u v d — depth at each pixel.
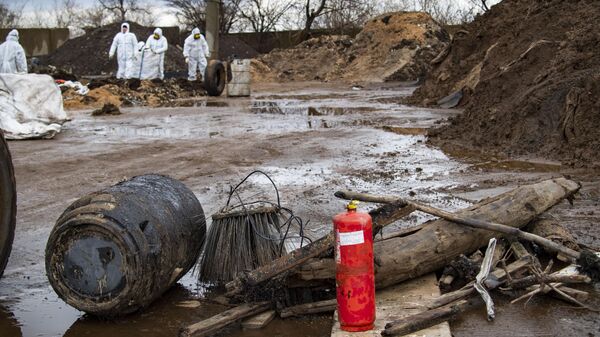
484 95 13.85
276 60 45.75
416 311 4.57
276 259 4.79
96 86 26.91
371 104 22.42
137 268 4.58
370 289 4.29
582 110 10.88
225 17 59.69
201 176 10.10
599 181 8.83
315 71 44.00
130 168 10.91
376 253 4.94
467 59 21.67
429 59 40.59
